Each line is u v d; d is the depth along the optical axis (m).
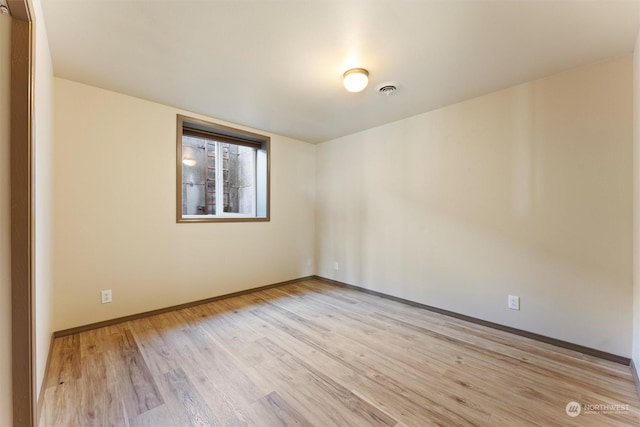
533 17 1.63
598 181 2.11
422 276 3.20
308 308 3.19
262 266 3.94
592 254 2.14
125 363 2.00
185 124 3.26
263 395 1.66
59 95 2.39
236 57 2.08
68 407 1.55
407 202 3.35
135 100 2.80
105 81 2.47
